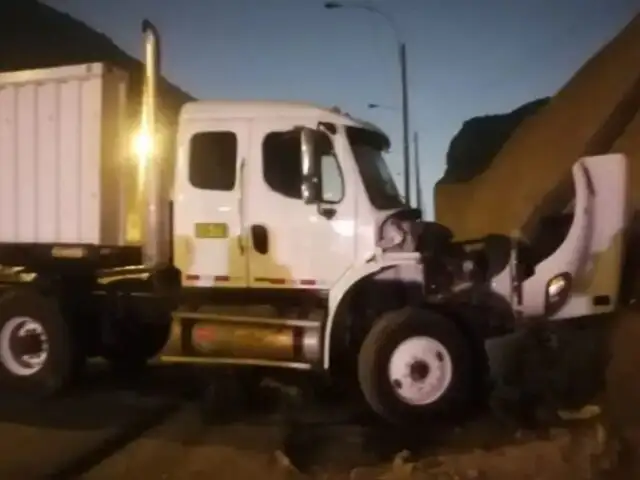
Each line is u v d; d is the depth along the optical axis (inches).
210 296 371.2
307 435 318.7
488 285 357.4
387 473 270.5
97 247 384.2
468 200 1489.9
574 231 350.3
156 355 426.3
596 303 348.2
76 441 308.8
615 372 363.6
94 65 378.3
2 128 395.5
